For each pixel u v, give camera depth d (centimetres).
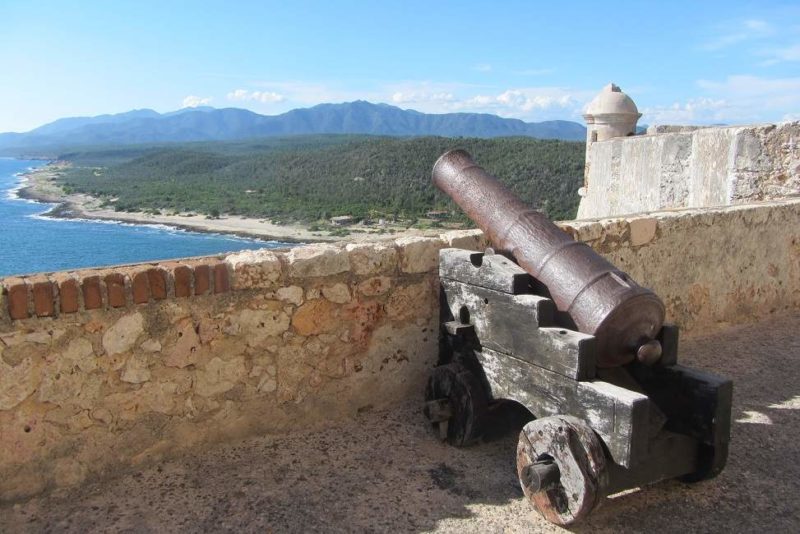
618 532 246
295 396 315
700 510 261
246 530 241
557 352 257
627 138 864
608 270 272
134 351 269
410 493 270
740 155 649
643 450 231
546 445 244
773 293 539
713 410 257
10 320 241
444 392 315
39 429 253
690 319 486
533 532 244
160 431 281
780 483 282
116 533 237
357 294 327
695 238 476
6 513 246
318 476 281
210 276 281
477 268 302
